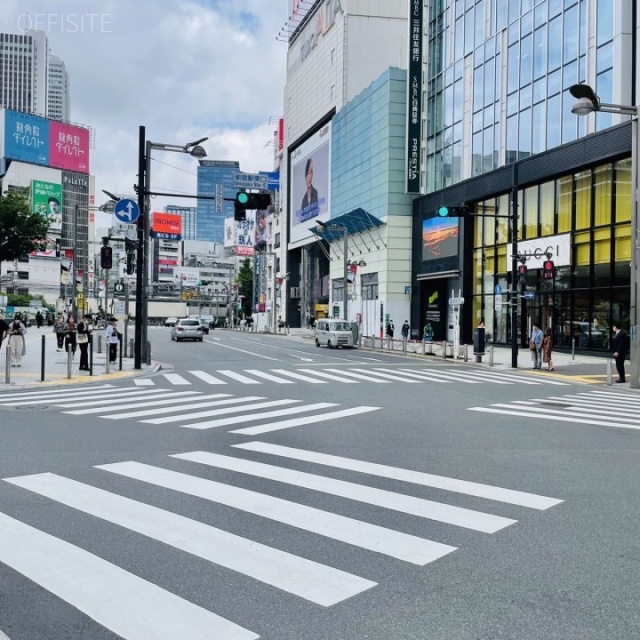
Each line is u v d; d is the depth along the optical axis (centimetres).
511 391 1675
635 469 765
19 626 367
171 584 423
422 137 4872
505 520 564
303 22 7938
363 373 2162
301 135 7975
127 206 2052
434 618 376
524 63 3500
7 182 11425
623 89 2753
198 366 2444
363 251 5681
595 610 387
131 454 839
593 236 3012
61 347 3033
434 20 4700
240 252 12412
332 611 385
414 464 784
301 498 632
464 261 4153
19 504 607
